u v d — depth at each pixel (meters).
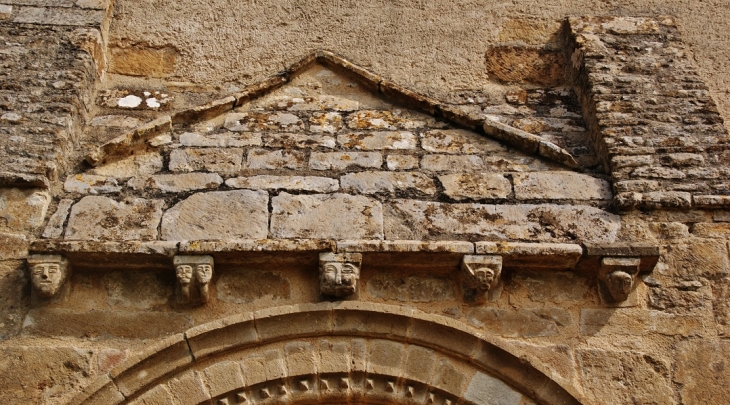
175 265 4.78
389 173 5.38
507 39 6.23
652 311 4.87
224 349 4.68
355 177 5.34
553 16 6.35
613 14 6.36
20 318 4.74
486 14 6.33
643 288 4.94
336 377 4.68
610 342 4.77
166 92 5.89
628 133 5.47
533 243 4.95
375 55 6.10
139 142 5.46
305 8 6.32
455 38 6.21
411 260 4.91
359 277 4.89
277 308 4.77
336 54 6.07
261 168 5.38
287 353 4.71
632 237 5.10
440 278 4.98
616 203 5.17
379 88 5.86
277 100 5.83
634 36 6.04
